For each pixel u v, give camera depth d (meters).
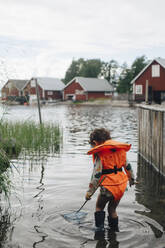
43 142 9.17
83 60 90.75
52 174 5.81
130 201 4.22
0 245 2.95
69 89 57.41
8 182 4.22
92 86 55.75
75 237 3.13
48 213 3.79
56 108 38.16
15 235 3.17
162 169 5.86
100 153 3.31
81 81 55.25
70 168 6.35
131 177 3.56
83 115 25.14
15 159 7.16
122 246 2.93
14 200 4.28
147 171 6.13
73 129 14.60
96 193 4.64
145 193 4.61
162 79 37.34
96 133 3.51
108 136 3.54
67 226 3.40
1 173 4.35
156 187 4.94
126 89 54.22
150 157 6.89
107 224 3.45
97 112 29.45
